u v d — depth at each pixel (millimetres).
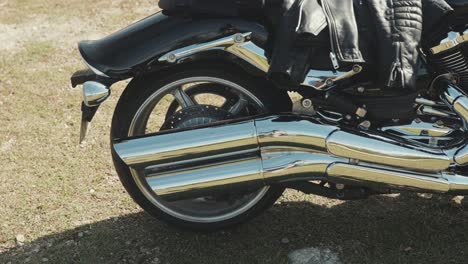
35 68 4797
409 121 2703
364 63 2504
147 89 2754
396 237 2977
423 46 2629
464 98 2627
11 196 3354
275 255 2898
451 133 2689
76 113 4164
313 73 2582
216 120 2848
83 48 2754
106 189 3402
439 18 2549
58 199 3328
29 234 3088
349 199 2822
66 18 5711
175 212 2949
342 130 2625
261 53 2586
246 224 3092
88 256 2930
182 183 2717
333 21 2484
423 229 3021
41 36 5359
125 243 3006
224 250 2941
